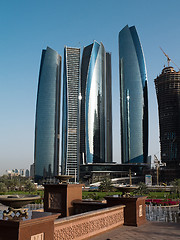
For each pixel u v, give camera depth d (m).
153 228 15.00
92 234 12.48
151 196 68.81
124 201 16.02
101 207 15.91
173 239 12.15
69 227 10.75
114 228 14.75
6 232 7.34
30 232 7.60
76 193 15.88
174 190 75.00
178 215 30.12
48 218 8.23
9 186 120.81
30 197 8.12
